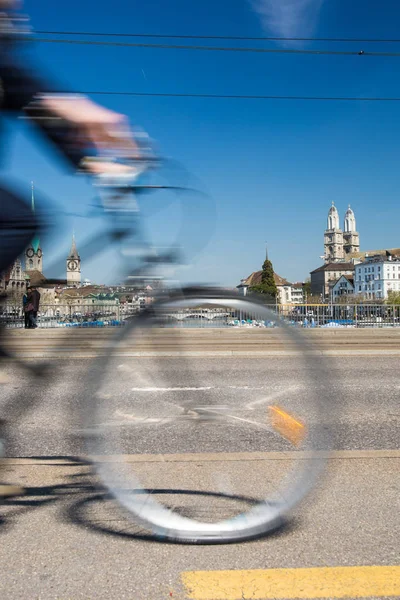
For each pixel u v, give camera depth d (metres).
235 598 2.10
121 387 3.85
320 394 2.56
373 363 10.41
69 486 3.19
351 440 4.44
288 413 3.55
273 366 4.45
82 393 2.74
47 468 3.55
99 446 2.73
